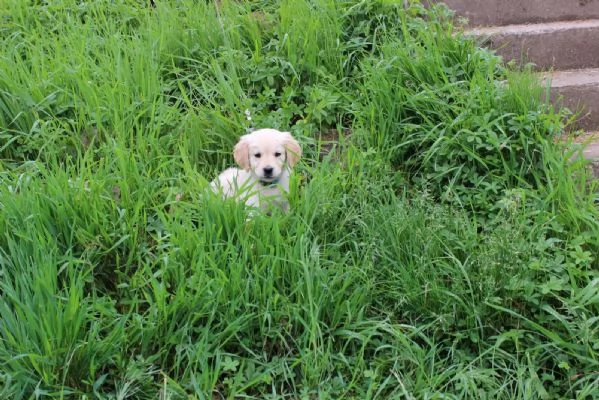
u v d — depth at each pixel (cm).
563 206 281
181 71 321
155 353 253
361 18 339
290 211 272
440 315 257
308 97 317
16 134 303
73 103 307
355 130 307
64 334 244
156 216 276
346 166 297
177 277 259
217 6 343
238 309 256
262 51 334
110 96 303
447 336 261
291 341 257
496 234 267
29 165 288
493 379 251
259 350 257
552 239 268
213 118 306
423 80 313
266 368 254
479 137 292
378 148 298
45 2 352
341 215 280
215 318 257
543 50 347
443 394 248
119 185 273
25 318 245
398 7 339
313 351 253
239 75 325
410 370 255
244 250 260
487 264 260
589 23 353
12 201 263
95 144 300
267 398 248
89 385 245
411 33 336
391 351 257
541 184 288
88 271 256
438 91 306
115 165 286
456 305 261
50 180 270
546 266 265
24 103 304
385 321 257
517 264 261
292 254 262
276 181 285
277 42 329
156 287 252
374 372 251
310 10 338
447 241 270
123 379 246
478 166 295
